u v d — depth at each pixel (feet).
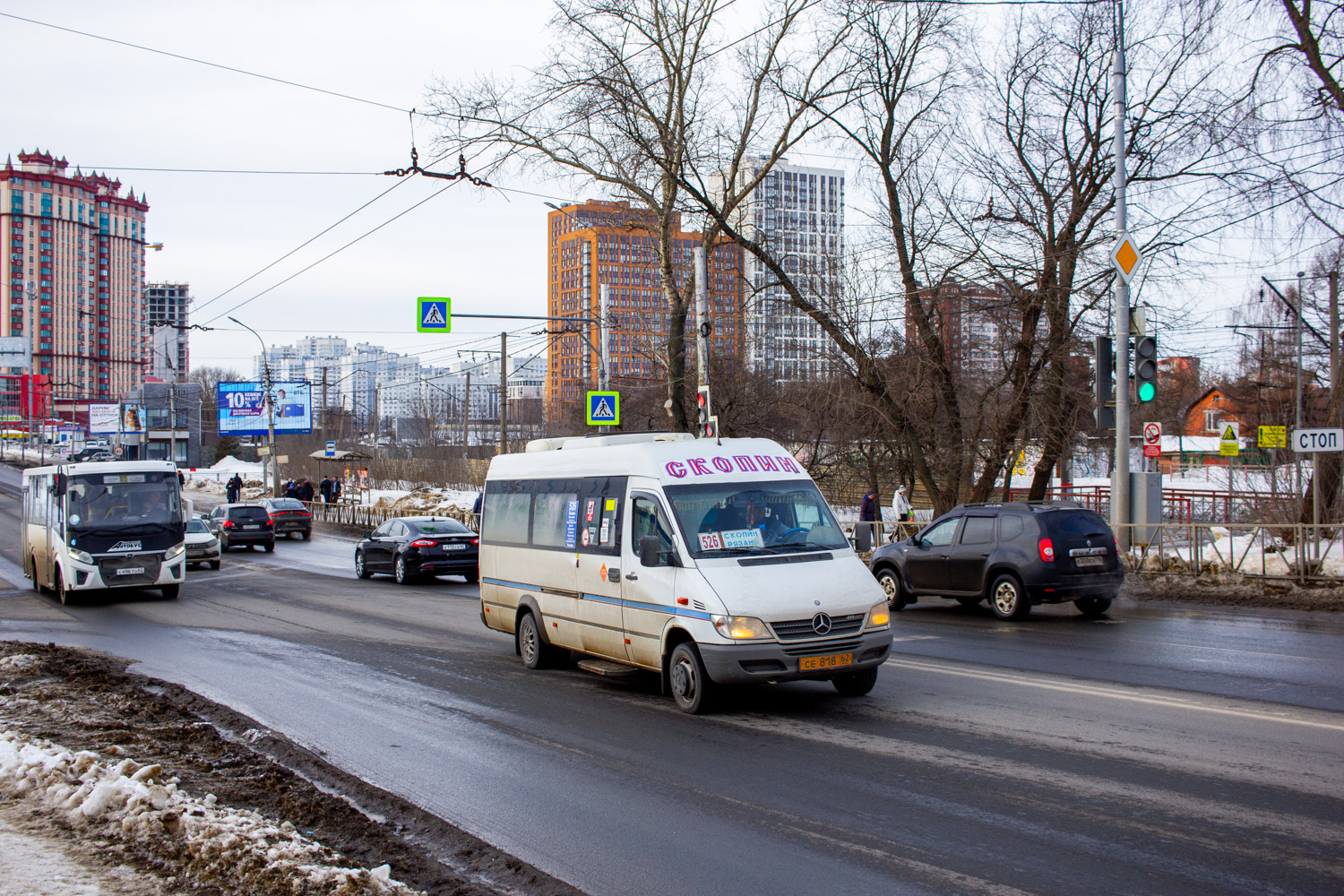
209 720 29.78
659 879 16.71
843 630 28.45
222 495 208.74
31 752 22.39
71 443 299.58
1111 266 72.79
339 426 311.47
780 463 32.91
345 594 68.69
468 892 16.34
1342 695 29.04
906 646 40.60
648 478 31.68
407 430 349.00
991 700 29.63
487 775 23.29
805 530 31.14
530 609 37.91
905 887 15.97
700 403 77.15
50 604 65.31
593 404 93.04
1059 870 16.43
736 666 27.55
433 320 84.17
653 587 30.37
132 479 66.03
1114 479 60.75
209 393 348.38
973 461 89.71
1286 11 60.34
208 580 80.69
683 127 87.56
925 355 89.51
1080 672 33.73
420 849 18.58
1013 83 78.23
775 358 119.03
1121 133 59.93
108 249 449.06
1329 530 53.06
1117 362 60.13
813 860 17.28
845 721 27.55
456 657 40.96
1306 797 19.74
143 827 17.92
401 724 28.78
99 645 46.26
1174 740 24.22
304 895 15.19
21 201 410.52
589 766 23.84
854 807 20.07
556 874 17.02
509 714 29.81
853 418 102.27
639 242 105.09
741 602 27.89
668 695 32.01
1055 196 77.66
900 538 82.94
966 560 49.96
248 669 38.78
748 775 22.66
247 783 22.79
